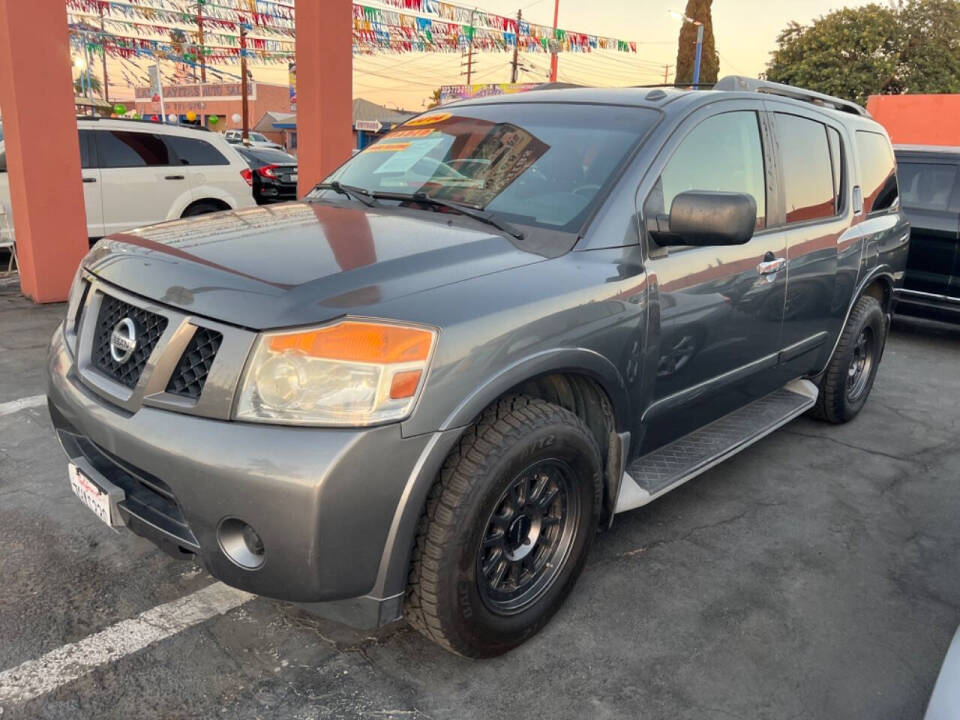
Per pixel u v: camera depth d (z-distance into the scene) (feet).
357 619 6.63
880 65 84.17
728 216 7.73
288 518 5.90
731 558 10.03
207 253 7.29
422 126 11.12
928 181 23.65
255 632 8.00
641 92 10.21
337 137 26.81
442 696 7.21
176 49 71.00
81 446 7.76
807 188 12.18
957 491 12.59
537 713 7.06
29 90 20.38
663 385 9.10
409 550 6.49
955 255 22.75
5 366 16.14
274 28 59.47
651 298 8.45
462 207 8.85
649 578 9.43
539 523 7.75
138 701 6.94
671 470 9.80
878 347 15.72
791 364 12.47
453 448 6.77
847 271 13.38
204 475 6.02
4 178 26.00
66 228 21.76
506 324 6.77
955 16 84.38
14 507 10.27
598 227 8.19
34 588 8.52
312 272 6.69
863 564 10.09
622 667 7.75
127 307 7.19
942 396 18.13
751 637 8.38
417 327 6.21
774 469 13.10
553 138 9.50
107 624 7.98
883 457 13.92
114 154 27.35
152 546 9.50
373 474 6.03
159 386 6.48
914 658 8.19
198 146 29.58
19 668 7.25
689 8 92.27
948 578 9.86
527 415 7.07
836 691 7.60
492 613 7.30
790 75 90.53
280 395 6.01
